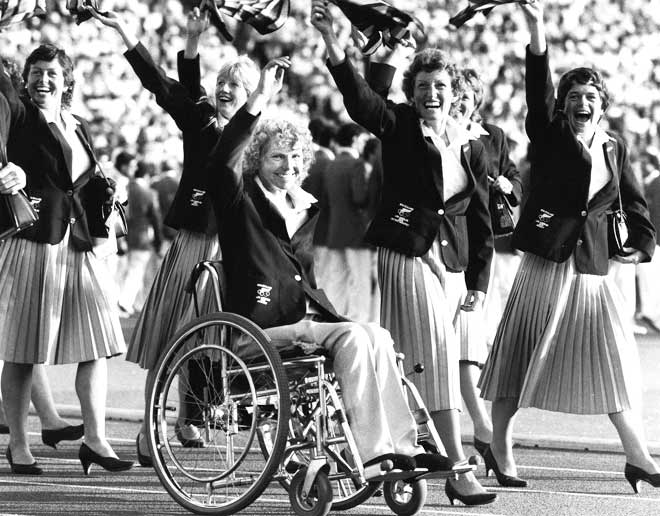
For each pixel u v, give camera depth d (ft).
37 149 86.94
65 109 89.56
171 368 75.20
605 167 85.87
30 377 88.33
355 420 71.26
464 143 83.15
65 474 87.71
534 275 86.02
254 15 85.81
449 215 83.05
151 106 244.63
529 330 85.87
